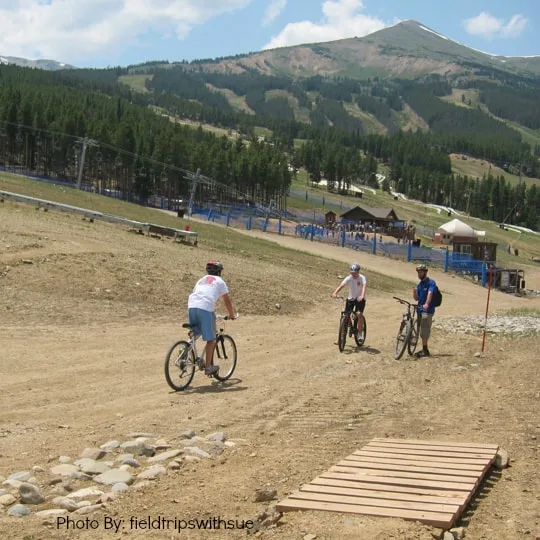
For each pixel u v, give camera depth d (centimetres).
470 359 1581
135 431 852
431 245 9662
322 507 557
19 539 512
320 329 2109
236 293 2522
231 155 13762
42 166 12812
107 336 1669
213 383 1207
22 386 1105
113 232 3669
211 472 691
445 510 552
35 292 2012
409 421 945
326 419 951
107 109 17538
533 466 729
